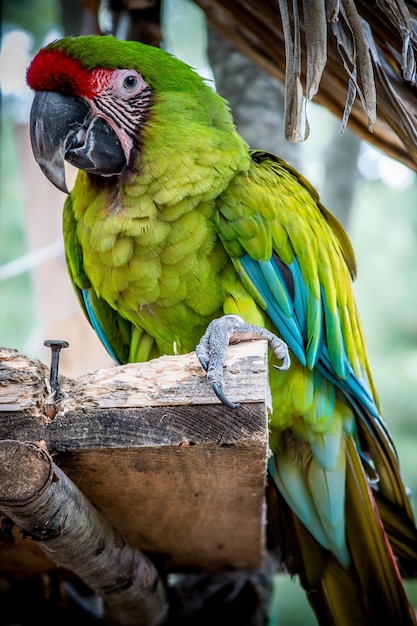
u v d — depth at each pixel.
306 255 3.46
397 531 3.67
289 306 3.38
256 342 2.59
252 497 2.92
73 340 5.58
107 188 3.45
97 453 2.47
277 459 3.62
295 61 2.81
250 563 3.82
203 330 3.51
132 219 3.35
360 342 3.77
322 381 3.54
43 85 3.38
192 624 4.23
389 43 3.06
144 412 2.40
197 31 7.17
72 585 4.05
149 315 3.54
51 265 5.66
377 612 3.47
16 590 3.98
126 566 3.10
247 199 3.36
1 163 7.67
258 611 4.32
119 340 3.98
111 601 3.25
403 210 8.00
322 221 3.66
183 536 3.43
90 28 5.09
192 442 2.39
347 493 3.57
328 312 3.54
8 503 2.31
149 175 3.34
